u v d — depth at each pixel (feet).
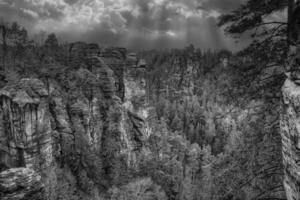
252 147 28.66
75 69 234.79
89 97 215.51
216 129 295.07
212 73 488.44
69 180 148.87
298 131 14.32
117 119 234.79
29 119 134.72
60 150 163.53
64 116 178.09
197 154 239.91
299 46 15.88
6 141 134.21
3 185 31.91
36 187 33.91
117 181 176.45
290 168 15.80
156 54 603.26
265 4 25.17
